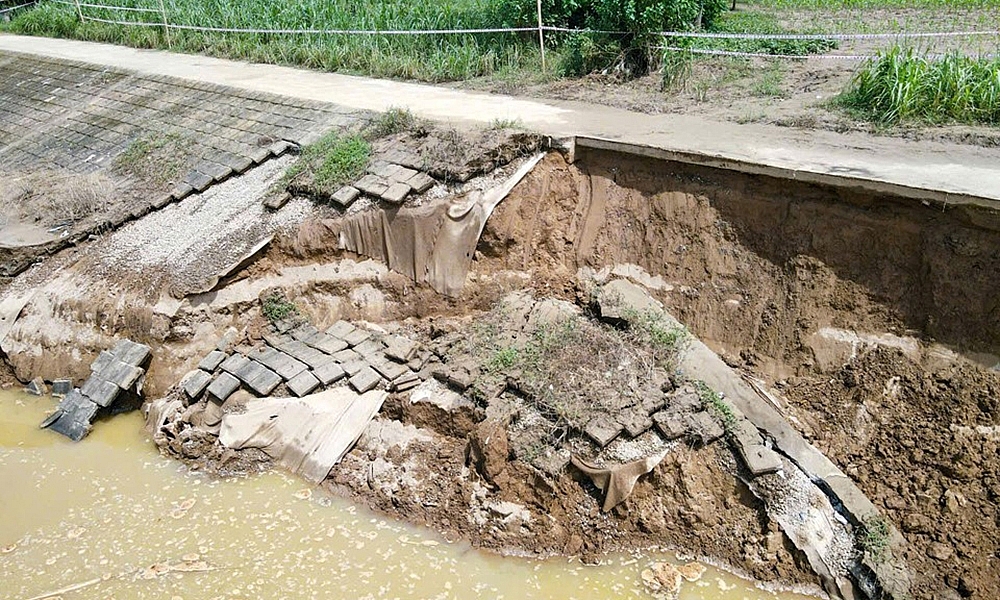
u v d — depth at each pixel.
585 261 8.16
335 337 8.11
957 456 6.03
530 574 5.89
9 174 12.02
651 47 11.45
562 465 6.33
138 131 12.02
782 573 5.74
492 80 12.10
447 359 7.44
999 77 8.74
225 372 7.79
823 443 6.43
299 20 16.08
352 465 6.93
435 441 6.93
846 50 12.78
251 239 8.74
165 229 9.52
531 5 12.82
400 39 14.23
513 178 8.33
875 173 7.06
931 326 6.63
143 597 5.77
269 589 5.79
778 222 7.39
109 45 17.78
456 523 6.33
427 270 8.24
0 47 18.09
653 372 6.86
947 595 5.38
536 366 6.99
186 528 6.43
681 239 7.81
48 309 9.05
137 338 8.45
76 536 6.39
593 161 8.47
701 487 6.19
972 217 6.44
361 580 5.85
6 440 7.78
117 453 7.46
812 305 7.08
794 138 8.38
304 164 9.40
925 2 16.98
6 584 5.94
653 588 5.72
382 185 8.52
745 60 12.11
